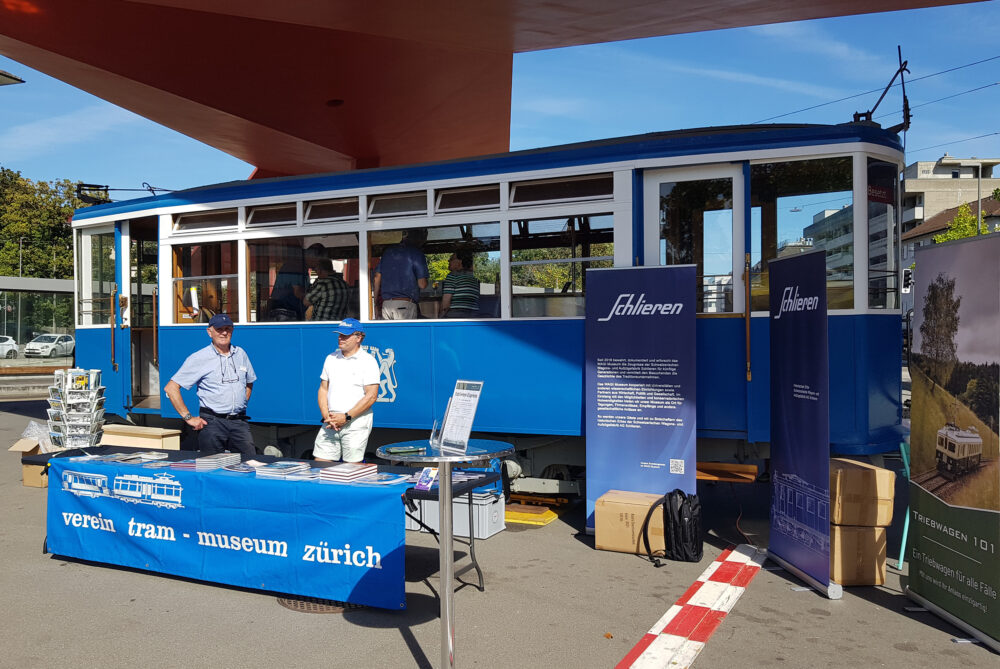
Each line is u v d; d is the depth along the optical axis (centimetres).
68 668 422
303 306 848
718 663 424
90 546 606
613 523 643
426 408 777
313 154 1892
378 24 1118
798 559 573
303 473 545
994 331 446
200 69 1352
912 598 521
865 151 652
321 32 1216
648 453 669
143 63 1304
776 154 666
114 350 1011
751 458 692
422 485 491
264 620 492
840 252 655
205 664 426
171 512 566
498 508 714
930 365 507
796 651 440
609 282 684
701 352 686
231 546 543
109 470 593
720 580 567
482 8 1050
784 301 591
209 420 694
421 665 422
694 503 622
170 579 577
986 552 449
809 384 555
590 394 689
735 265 679
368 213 812
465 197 767
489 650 443
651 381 668
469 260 764
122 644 454
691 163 684
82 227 1049
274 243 868
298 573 520
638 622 486
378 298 804
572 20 1089
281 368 856
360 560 500
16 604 524
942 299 495
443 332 769
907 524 597
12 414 1702
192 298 928
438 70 1422
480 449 426
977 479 457
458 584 564
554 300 727
